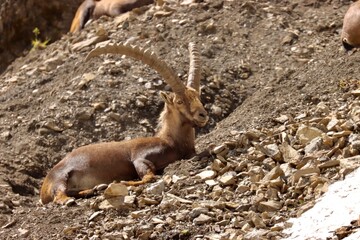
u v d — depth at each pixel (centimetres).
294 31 2750
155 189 1830
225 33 2761
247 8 2870
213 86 2505
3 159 2302
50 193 1956
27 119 2506
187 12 2875
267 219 1650
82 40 2914
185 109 1995
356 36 2422
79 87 2556
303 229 1570
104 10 3203
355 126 1888
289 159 1858
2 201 1983
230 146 1966
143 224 1705
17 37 3812
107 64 2638
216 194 1772
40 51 3064
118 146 2006
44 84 2686
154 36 2767
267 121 2102
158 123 2325
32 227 1795
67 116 2448
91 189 1959
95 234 1716
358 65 2272
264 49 2677
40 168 2303
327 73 2289
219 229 1652
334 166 1761
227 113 2439
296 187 1725
